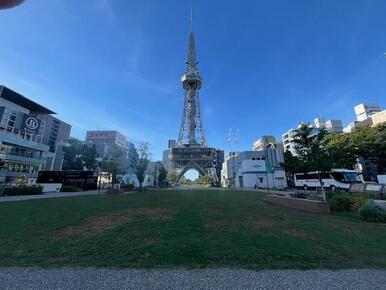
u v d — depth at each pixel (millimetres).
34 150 54938
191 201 19641
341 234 8070
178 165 85312
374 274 4664
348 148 49562
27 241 7043
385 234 8125
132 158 52062
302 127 20375
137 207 15273
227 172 104438
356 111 129875
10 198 23359
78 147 62938
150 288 4004
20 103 58250
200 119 91875
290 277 4508
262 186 62344
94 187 45188
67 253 5902
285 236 7680
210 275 4574
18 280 4312
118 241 6977
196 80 91750
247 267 4992
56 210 13820
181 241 6914
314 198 18797
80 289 3959
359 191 25703
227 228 8797
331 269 4934
